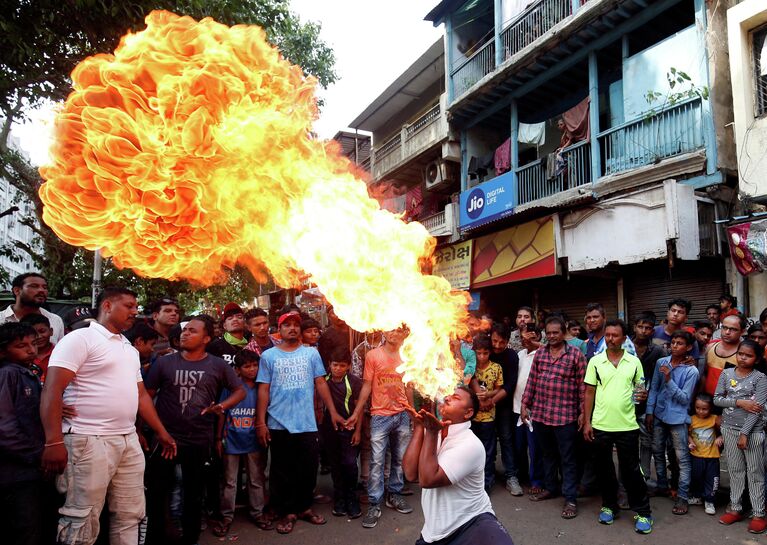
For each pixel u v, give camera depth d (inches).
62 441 115.6
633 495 166.1
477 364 214.5
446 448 101.3
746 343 172.1
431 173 599.5
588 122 397.4
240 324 224.8
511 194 462.3
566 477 182.1
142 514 133.6
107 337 128.0
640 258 333.1
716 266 327.3
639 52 360.8
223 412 166.1
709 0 320.2
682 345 184.2
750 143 288.5
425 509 103.1
